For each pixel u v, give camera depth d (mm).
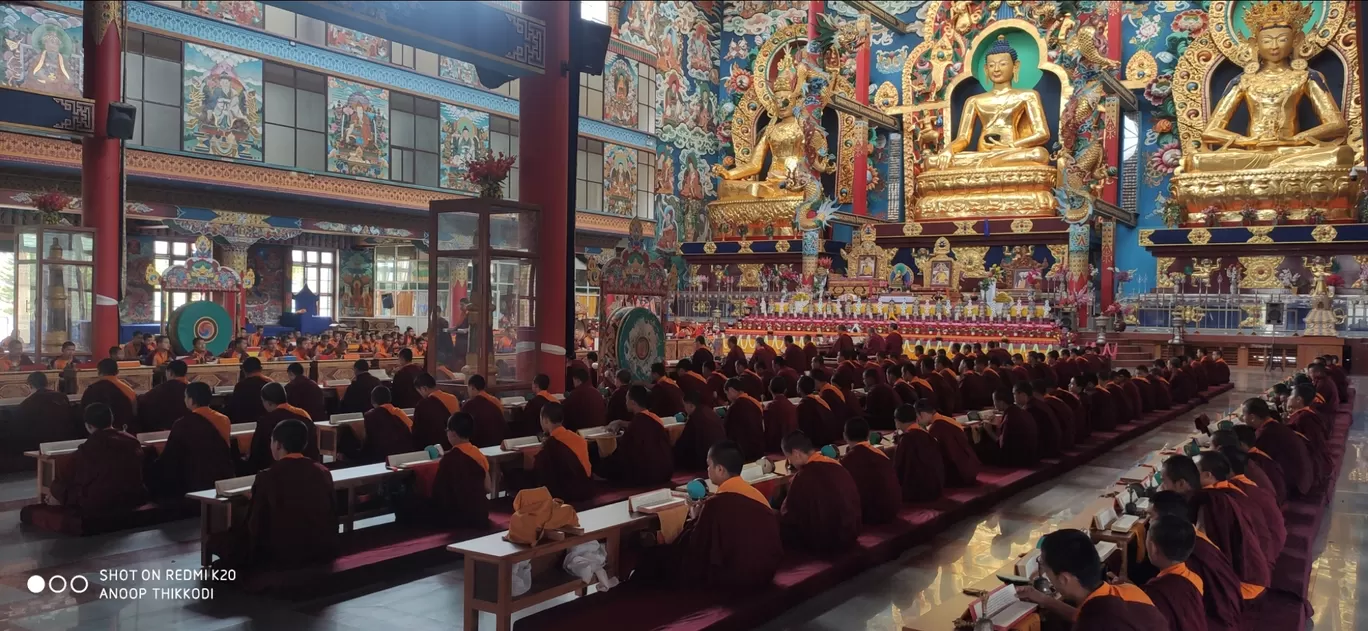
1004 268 32531
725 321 32562
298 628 6293
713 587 6605
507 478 9477
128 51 21000
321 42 25281
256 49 23594
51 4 19734
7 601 6746
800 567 7320
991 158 33656
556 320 14320
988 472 11648
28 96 14508
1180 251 30188
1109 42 32656
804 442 7863
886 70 37250
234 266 25000
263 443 9484
